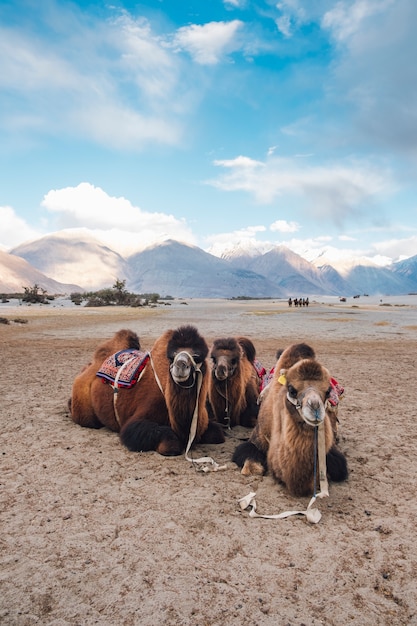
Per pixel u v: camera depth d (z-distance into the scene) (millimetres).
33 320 28906
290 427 4590
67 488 4910
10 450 6031
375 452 6141
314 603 3213
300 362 4590
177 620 3039
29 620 3025
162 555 3723
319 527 4180
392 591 3342
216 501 4656
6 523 4184
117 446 6246
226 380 6965
